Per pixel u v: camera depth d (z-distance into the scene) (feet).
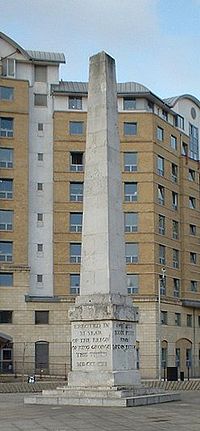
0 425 65.87
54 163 226.99
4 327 213.46
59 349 216.33
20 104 225.15
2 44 227.20
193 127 269.23
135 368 91.91
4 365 210.79
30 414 75.56
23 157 223.10
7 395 114.21
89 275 91.66
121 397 84.48
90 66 97.40
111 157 94.17
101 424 65.82
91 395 86.22
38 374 200.85
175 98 259.60
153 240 226.58
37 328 215.92
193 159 261.44
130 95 234.38
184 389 137.28
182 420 68.95
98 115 95.09
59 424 66.08
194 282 252.62
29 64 230.27
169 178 243.40
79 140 228.22
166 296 232.94
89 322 90.02
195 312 250.16
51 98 231.09
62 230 224.12
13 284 216.54
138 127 232.32
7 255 217.77
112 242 91.71
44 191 226.17
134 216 228.02
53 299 218.38
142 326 220.43
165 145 242.17
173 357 232.53
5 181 221.25
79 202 225.97
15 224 219.41
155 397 88.74
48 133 229.25
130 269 224.12
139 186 229.25
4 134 222.89
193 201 259.19
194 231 256.93
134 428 62.75
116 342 88.74
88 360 89.30
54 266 222.69
